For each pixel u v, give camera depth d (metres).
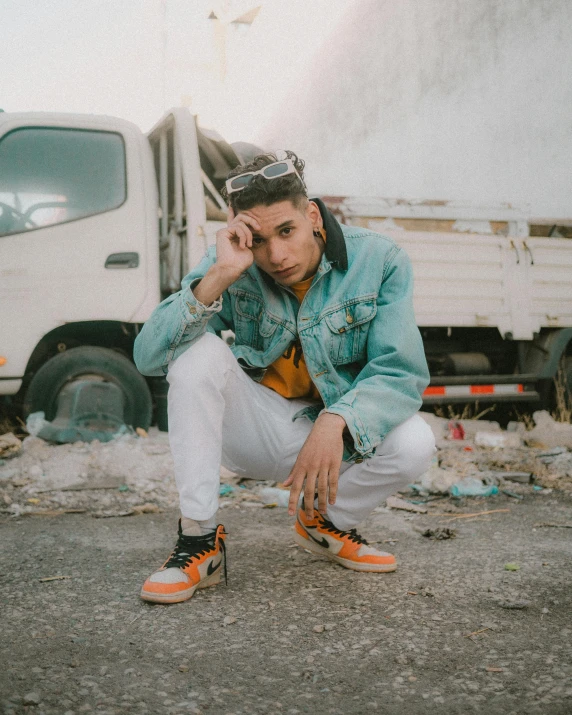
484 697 1.60
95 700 1.58
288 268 2.08
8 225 4.56
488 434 5.18
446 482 4.07
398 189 10.12
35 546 2.91
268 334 2.29
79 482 4.07
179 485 2.23
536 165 7.88
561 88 7.54
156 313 2.20
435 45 9.33
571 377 5.80
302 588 2.34
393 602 2.21
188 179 4.64
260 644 1.90
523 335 5.47
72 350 4.75
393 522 3.36
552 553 2.80
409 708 1.56
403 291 2.22
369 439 2.09
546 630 1.99
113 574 2.52
